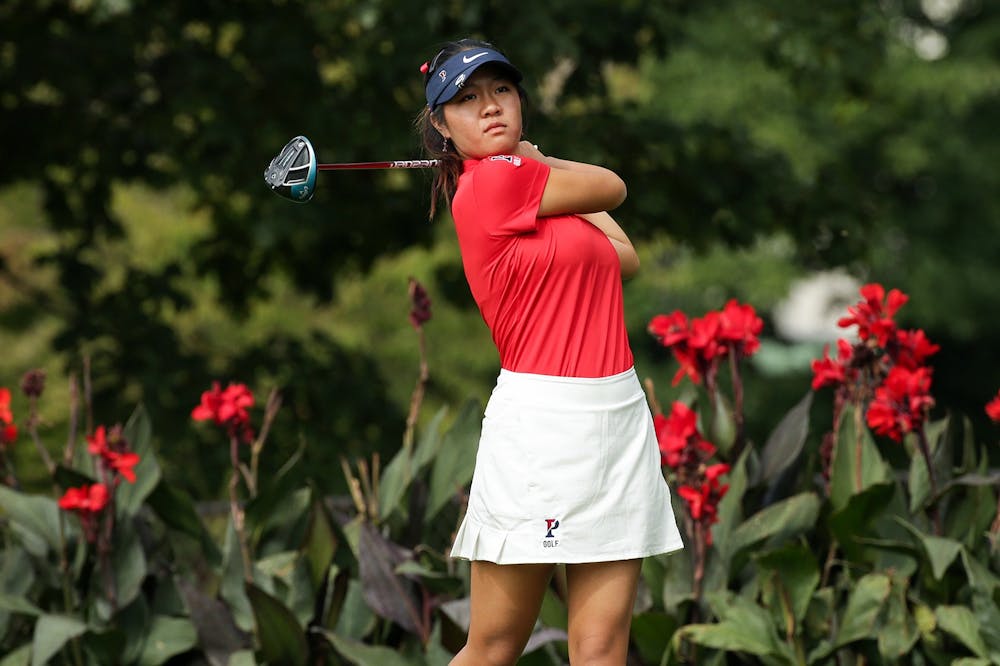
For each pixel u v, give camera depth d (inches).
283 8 1435.8
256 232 1387.8
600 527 462.9
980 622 632.4
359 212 1536.7
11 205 2394.2
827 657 668.1
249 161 1391.5
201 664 685.9
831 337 3627.0
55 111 1534.2
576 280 469.4
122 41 1408.7
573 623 478.3
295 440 1499.8
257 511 699.4
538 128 1413.6
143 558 683.4
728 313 717.3
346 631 681.6
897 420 665.6
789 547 649.0
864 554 678.5
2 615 687.7
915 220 2982.3
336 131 1353.3
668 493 485.4
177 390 1470.2
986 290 2947.8
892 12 3061.0
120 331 1509.6
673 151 1473.9
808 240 1587.1
